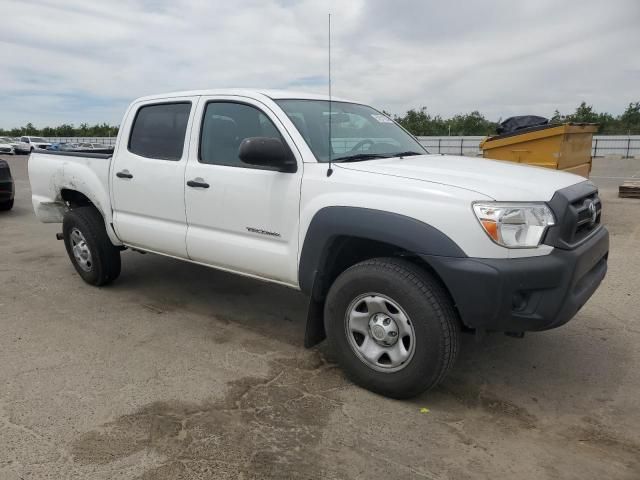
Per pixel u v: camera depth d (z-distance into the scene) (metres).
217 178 3.90
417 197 2.97
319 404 3.17
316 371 3.60
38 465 2.58
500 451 2.74
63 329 4.31
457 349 3.04
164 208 4.34
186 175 4.11
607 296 5.04
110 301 5.00
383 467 2.60
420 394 3.17
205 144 4.09
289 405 3.15
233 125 3.95
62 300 5.02
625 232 7.95
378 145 4.06
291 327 4.41
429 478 2.53
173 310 4.77
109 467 2.57
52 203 5.58
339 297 3.30
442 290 3.01
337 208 3.21
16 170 22.92
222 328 4.36
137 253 6.77
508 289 2.79
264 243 3.73
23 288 5.38
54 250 7.09
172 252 4.44
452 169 3.32
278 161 3.42
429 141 35.12
